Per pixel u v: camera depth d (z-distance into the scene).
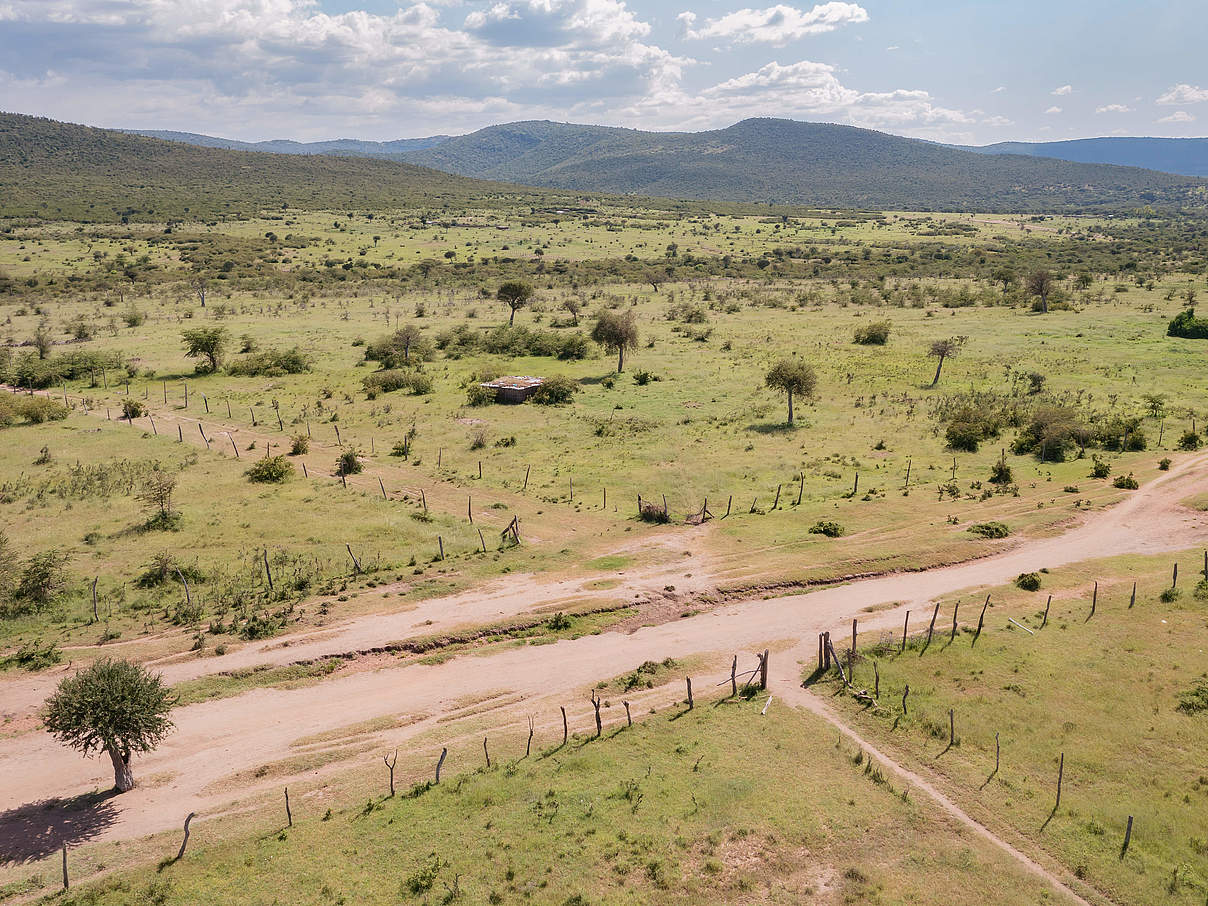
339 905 19.41
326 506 48.16
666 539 43.22
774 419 68.44
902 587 37.69
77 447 60.97
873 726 27.00
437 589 37.16
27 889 20.12
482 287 163.00
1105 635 32.28
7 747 26.23
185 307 136.75
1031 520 44.69
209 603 35.72
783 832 21.66
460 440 63.59
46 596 35.66
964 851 21.03
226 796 23.98
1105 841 21.39
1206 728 25.97
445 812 22.86
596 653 32.34
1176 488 48.75
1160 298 131.12
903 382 80.25
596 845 21.25
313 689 29.86
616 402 75.38
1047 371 82.12
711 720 27.41
